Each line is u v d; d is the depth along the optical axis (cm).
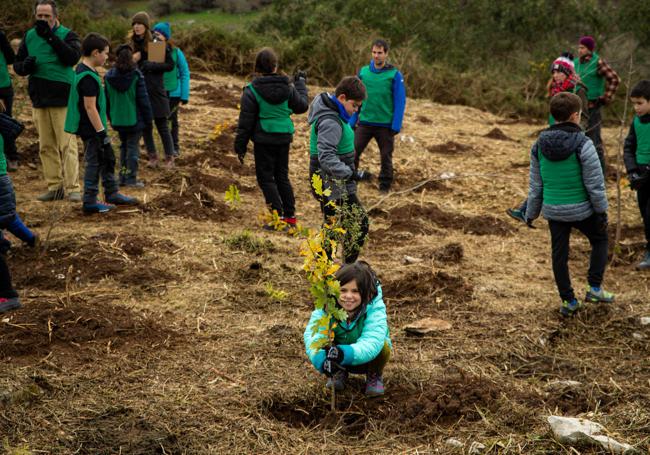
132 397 396
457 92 1717
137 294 538
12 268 568
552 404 403
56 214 696
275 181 712
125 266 580
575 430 354
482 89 1777
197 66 1606
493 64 2044
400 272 618
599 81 972
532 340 498
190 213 725
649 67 1977
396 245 701
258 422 380
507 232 761
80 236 631
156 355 446
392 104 828
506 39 2139
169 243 637
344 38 1722
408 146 1112
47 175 746
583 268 666
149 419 374
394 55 1747
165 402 392
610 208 863
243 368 438
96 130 671
